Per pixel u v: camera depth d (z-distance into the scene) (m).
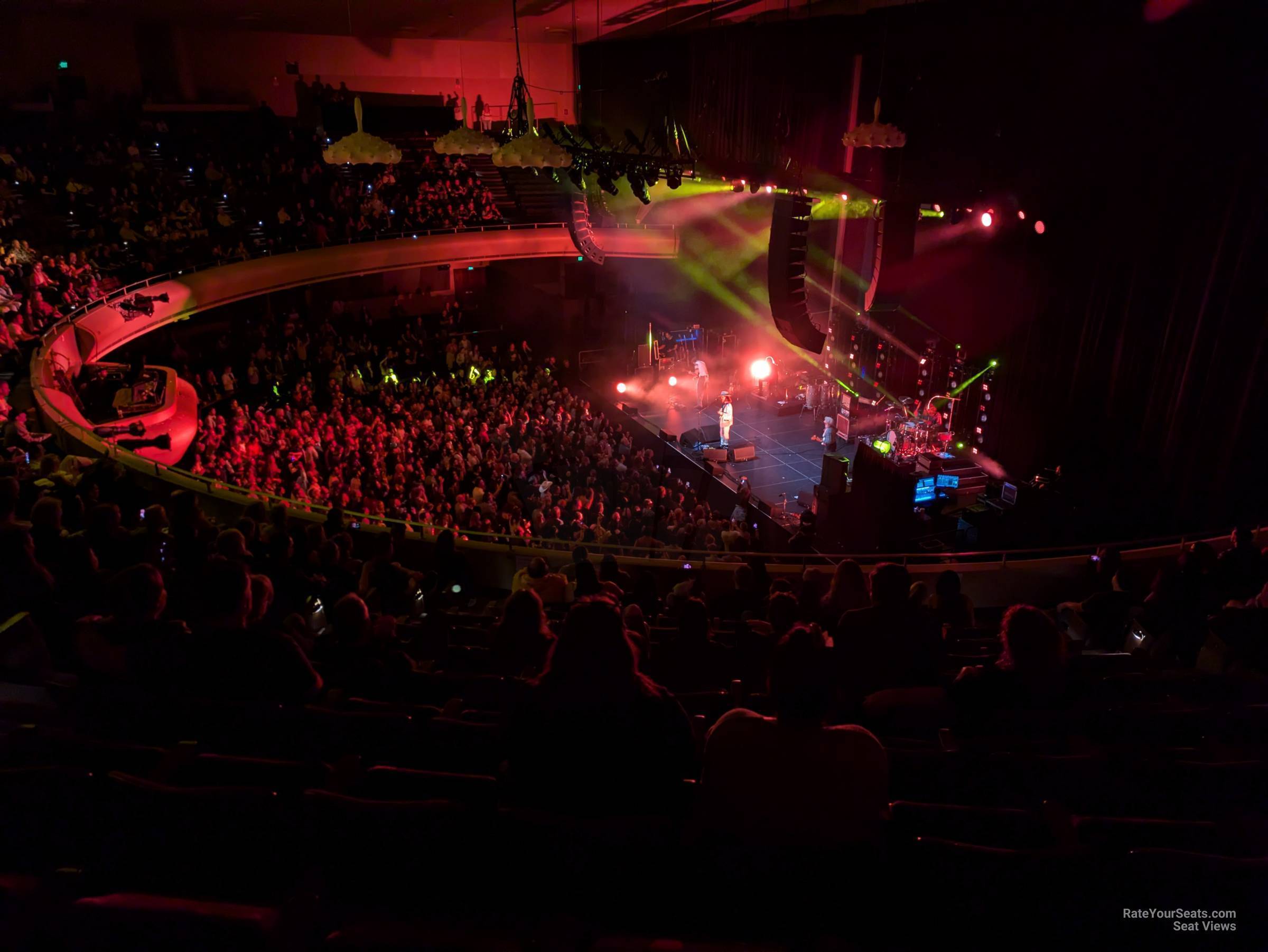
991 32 16.23
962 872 2.83
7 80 29.28
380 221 31.22
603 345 35.38
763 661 5.64
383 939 2.29
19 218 23.62
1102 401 16.67
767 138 23.28
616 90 30.78
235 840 3.02
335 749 3.97
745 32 23.48
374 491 17.25
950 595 6.91
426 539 10.42
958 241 19.95
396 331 34.38
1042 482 17.59
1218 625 5.88
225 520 11.24
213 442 18.39
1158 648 6.52
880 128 8.90
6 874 2.75
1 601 5.04
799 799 2.81
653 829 2.86
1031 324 18.12
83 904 2.38
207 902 2.43
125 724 4.08
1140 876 2.70
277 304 33.00
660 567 10.41
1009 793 3.73
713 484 25.84
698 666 5.69
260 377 27.61
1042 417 18.31
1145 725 4.42
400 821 2.91
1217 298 13.89
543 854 2.96
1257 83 12.53
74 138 28.11
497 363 33.44
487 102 35.94
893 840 3.00
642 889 2.99
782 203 14.97
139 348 27.22
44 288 19.70
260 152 31.36
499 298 38.47
